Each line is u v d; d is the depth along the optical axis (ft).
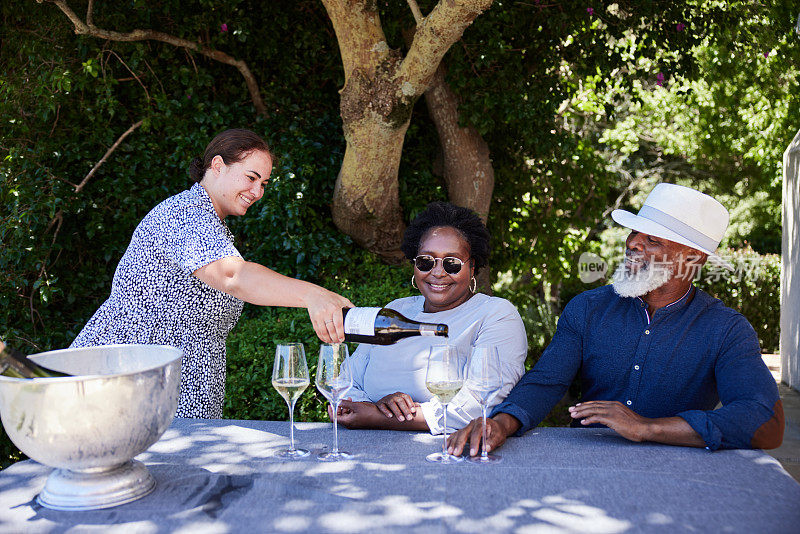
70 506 5.34
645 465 6.21
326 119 19.85
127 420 5.13
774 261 32.89
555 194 24.84
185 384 8.39
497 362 6.38
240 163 8.24
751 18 23.13
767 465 6.18
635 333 8.03
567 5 18.12
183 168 18.30
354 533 4.91
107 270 18.48
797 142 23.45
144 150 18.19
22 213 15.88
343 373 6.47
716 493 5.57
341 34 15.52
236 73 20.06
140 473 5.68
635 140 36.73
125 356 6.29
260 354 13.66
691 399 7.82
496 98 18.75
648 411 7.97
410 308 8.92
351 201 17.85
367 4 15.17
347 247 18.85
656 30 19.19
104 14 18.01
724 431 6.57
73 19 16.29
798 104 33.27
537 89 18.98
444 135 19.74
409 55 15.14
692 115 37.50
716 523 5.04
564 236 25.82
